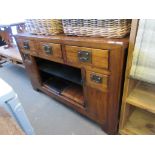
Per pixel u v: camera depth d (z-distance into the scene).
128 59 0.70
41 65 1.42
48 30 1.01
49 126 1.25
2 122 0.42
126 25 0.71
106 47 0.71
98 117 1.07
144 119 1.07
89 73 0.89
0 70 2.42
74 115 1.33
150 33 0.58
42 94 1.67
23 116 0.51
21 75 2.19
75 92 1.34
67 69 1.30
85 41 0.78
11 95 0.45
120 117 0.95
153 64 0.64
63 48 0.94
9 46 2.34
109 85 0.83
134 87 0.91
